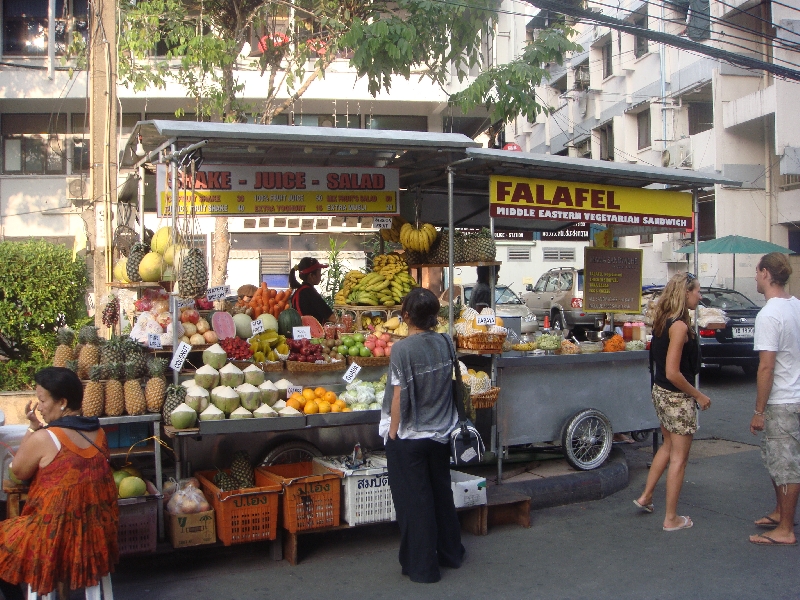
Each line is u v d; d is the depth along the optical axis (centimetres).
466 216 881
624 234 912
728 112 1911
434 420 475
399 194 760
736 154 1936
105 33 818
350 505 521
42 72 1734
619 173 687
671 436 568
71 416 381
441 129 1888
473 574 489
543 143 2953
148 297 642
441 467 489
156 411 507
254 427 512
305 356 605
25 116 1848
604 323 981
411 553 476
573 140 2648
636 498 664
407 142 560
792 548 525
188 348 526
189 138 519
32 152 1855
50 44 1188
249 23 1302
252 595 455
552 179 697
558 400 688
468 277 2500
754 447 841
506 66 1239
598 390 715
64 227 1842
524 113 1268
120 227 812
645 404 752
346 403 579
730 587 459
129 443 536
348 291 784
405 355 468
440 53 1208
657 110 2159
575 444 699
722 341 1191
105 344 531
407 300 484
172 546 482
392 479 481
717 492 674
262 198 695
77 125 1864
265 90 1697
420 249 773
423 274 1066
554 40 1262
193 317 582
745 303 1333
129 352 527
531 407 670
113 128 818
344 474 520
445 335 490
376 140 549
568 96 2633
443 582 475
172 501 491
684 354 557
